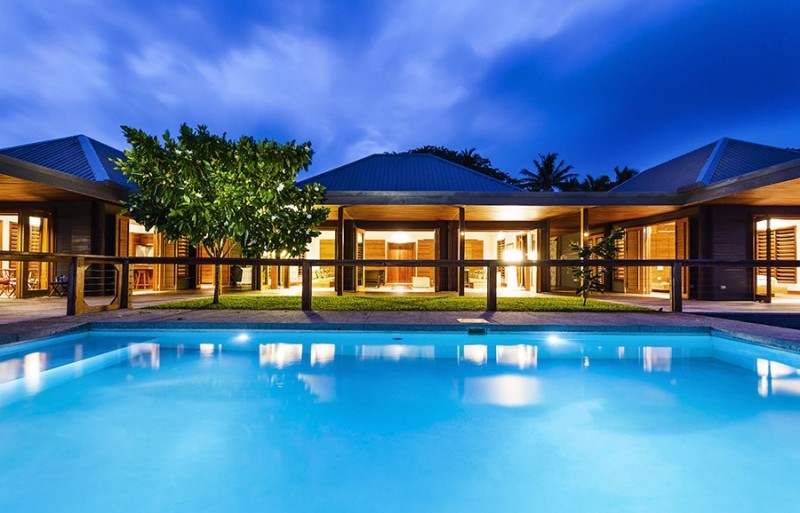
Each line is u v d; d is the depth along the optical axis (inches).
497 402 133.4
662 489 85.7
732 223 402.3
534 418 121.2
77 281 241.8
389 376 157.9
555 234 581.3
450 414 123.9
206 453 99.9
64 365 163.6
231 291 477.4
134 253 557.0
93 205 395.5
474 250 733.3
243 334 216.2
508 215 477.4
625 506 80.0
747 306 328.5
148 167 268.5
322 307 280.5
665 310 278.7
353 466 94.7
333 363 173.9
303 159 296.5
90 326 215.6
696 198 390.0
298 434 110.5
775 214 399.5
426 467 94.3
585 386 147.6
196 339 215.0
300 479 89.4
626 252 508.4
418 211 457.1
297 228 304.3
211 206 270.1
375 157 627.2
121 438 107.2
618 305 299.1
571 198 404.8
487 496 83.5
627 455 100.0
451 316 241.9
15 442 104.7
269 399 134.6
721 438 108.3
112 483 87.0
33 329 191.3
